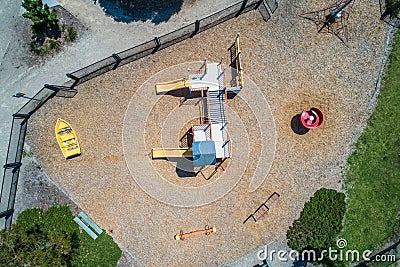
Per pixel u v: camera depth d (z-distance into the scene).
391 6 28.22
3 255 24.72
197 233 28.05
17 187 27.97
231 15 28.14
